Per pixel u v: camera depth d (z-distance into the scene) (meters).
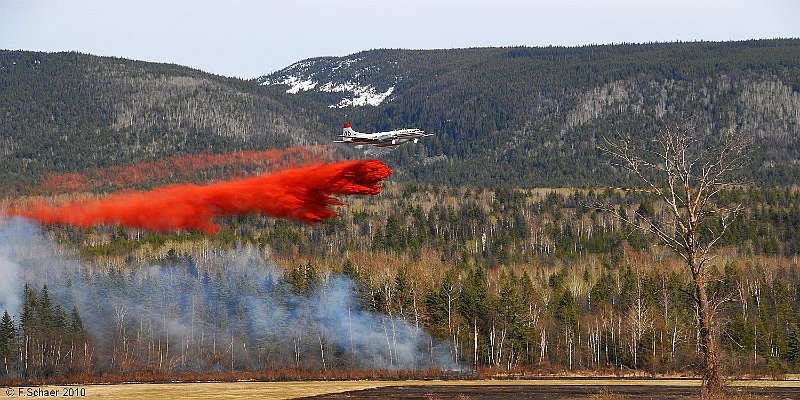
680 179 57.19
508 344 110.81
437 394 78.44
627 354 106.81
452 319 114.06
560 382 90.62
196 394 80.44
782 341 105.38
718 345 91.31
